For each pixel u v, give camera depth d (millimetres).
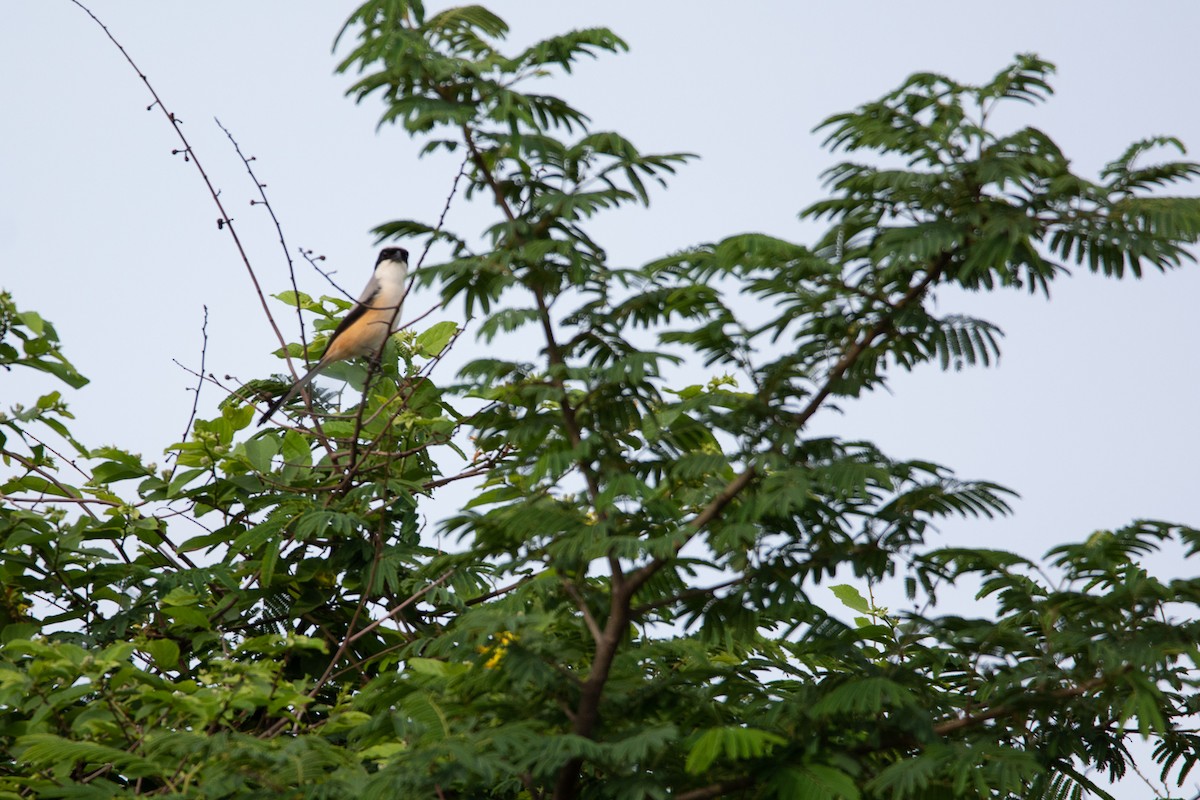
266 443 13500
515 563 8461
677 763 8438
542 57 8648
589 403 8797
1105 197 7746
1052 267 8023
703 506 8922
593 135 8664
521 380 8758
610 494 7977
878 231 8266
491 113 8414
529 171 8953
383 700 9336
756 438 8328
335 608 13062
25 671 10289
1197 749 8742
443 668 9125
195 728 9117
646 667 9602
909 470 8203
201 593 12250
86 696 10555
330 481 13781
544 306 8758
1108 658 7891
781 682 9359
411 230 9062
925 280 8188
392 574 12469
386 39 8570
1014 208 7957
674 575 8797
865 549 8422
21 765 10164
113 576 12469
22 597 12562
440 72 8453
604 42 8594
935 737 8039
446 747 7398
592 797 8117
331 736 10867
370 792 7691
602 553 7828
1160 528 8312
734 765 8102
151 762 8469
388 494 13336
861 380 8383
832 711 8062
